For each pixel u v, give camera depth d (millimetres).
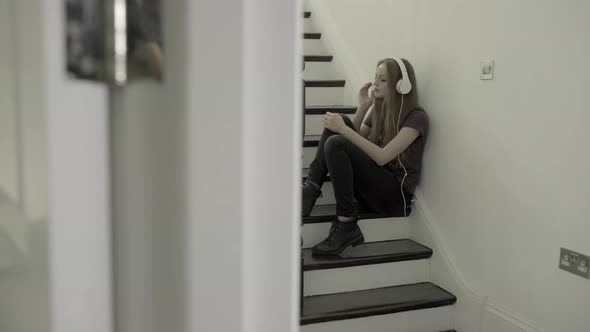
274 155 275
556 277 2131
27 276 232
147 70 229
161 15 232
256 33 262
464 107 2607
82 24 216
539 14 2152
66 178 221
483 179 2502
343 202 2656
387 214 2930
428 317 2607
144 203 245
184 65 237
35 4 211
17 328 244
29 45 216
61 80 214
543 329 2201
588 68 1950
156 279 252
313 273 2570
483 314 2500
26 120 222
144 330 256
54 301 225
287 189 280
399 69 2799
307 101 3529
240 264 261
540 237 2199
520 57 2260
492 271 2469
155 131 240
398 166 2889
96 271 240
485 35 2447
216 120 245
